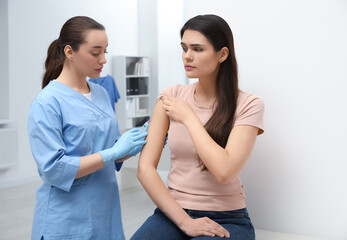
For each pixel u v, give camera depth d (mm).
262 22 2117
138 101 7449
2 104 5164
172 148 1627
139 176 1622
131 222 3441
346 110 1988
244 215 1635
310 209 2084
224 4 2199
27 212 3824
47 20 5582
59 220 1587
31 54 5379
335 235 2045
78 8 6168
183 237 1575
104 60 1606
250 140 1549
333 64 1997
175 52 8008
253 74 2156
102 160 1538
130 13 7477
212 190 1569
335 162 2025
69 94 1614
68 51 1584
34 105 1550
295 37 2055
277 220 2148
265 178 2154
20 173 5242
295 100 2076
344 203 2021
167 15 7750
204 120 1626
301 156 2084
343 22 1965
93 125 1638
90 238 1628
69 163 1498
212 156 1466
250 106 1577
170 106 1590
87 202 1626
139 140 1634
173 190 1636
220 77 1614
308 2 2020
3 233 3221
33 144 1534
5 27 5082
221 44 1550
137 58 7570
